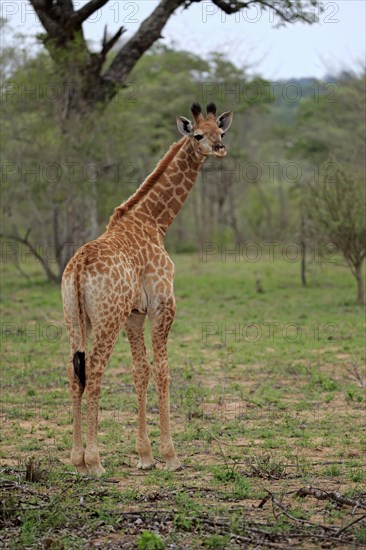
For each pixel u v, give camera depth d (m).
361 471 15.66
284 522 12.57
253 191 87.19
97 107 48.56
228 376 25.45
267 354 29.14
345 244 40.66
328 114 69.25
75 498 13.52
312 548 11.70
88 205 50.12
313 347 30.25
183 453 17.38
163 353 16.44
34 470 14.73
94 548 11.59
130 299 15.69
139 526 12.47
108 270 15.19
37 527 12.20
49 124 48.34
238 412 21.06
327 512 13.16
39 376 25.45
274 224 86.44
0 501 12.83
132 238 16.36
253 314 38.34
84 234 51.34
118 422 20.00
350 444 18.08
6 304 41.81
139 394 16.45
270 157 94.75
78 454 15.27
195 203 78.62
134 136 54.91
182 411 21.03
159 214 17.12
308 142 69.81
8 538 11.98
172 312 16.53
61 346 30.81
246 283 51.28
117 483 14.91
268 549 11.60
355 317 36.88
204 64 75.50
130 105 53.88
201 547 11.70
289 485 14.88
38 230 58.56
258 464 15.83
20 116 48.34
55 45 46.94
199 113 17.28
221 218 81.00
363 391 23.19
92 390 15.20
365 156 55.97
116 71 48.41
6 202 50.44
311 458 16.94
